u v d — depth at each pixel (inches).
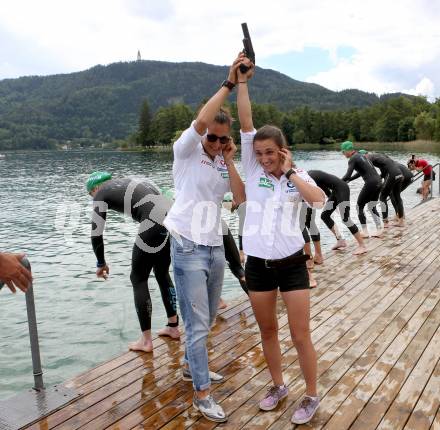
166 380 130.1
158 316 227.0
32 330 120.7
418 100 4958.2
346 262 259.9
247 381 128.8
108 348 199.5
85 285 286.7
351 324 168.2
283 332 161.5
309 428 105.3
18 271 80.8
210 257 111.9
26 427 107.7
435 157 1811.0
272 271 104.3
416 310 180.7
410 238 320.5
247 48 106.7
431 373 129.7
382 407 113.1
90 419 111.0
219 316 179.0
